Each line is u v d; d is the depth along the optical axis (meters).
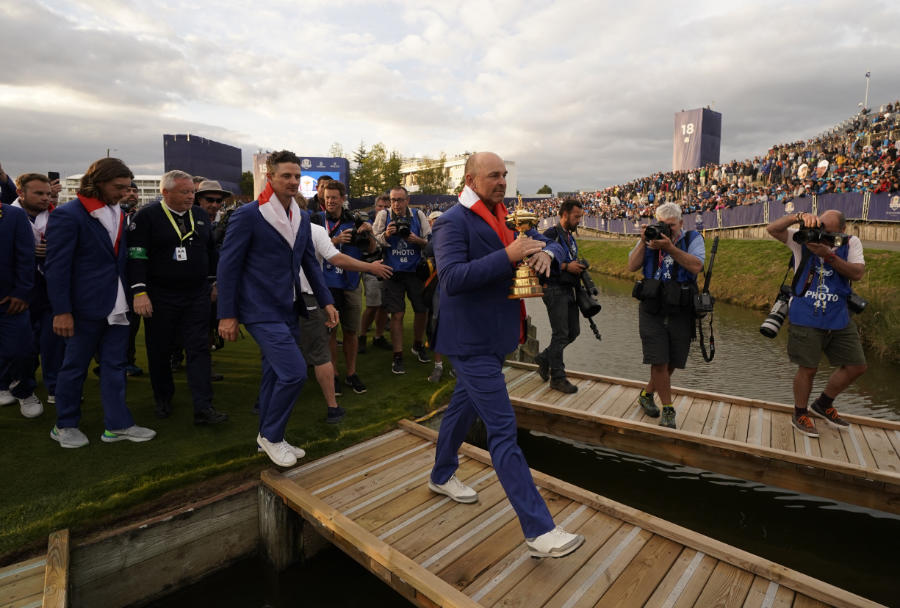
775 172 25.61
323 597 3.18
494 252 2.46
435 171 68.62
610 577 2.52
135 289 3.52
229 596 3.18
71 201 3.33
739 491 4.44
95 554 2.72
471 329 2.55
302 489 3.19
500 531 2.89
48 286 3.22
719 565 2.61
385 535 2.84
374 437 4.10
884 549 3.66
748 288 13.13
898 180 14.89
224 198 4.84
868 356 8.22
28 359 3.94
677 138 39.94
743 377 7.40
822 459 3.67
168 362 4.04
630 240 25.17
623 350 9.15
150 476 3.19
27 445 3.54
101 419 4.02
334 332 5.24
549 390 5.41
